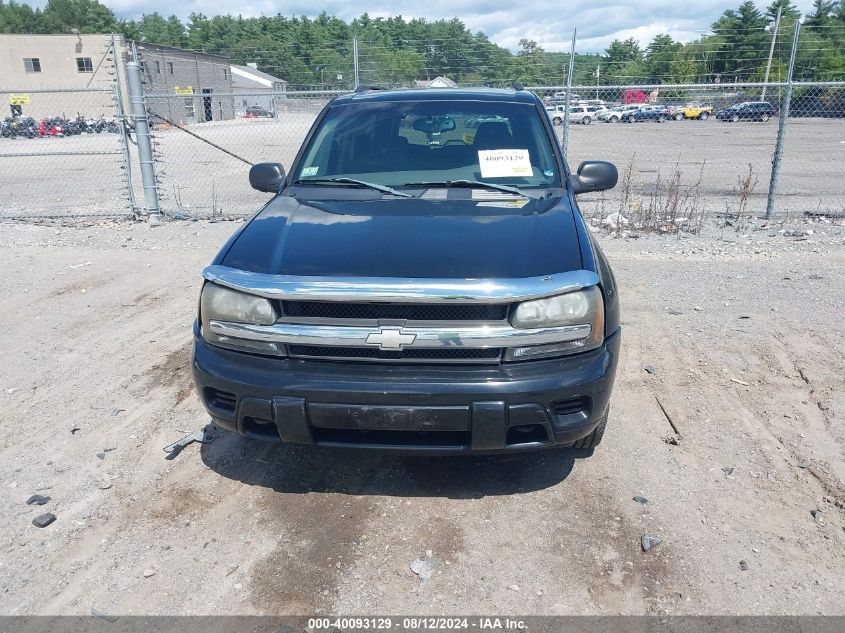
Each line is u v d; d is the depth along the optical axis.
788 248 8.15
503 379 2.82
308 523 3.10
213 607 2.62
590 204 11.09
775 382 4.43
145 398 4.35
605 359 2.99
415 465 3.56
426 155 4.21
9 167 19.28
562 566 2.82
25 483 3.43
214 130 30.42
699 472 3.46
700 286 6.55
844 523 3.06
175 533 3.04
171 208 11.35
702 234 9.04
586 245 3.20
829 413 4.02
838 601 2.62
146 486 3.39
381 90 5.06
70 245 8.65
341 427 2.88
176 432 3.92
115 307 6.16
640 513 3.15
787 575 2.75
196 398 4.34
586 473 3.47
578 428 2.96
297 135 27.83
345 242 3.16
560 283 2.84
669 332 5.30
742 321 5.53
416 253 3.02
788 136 24.77
